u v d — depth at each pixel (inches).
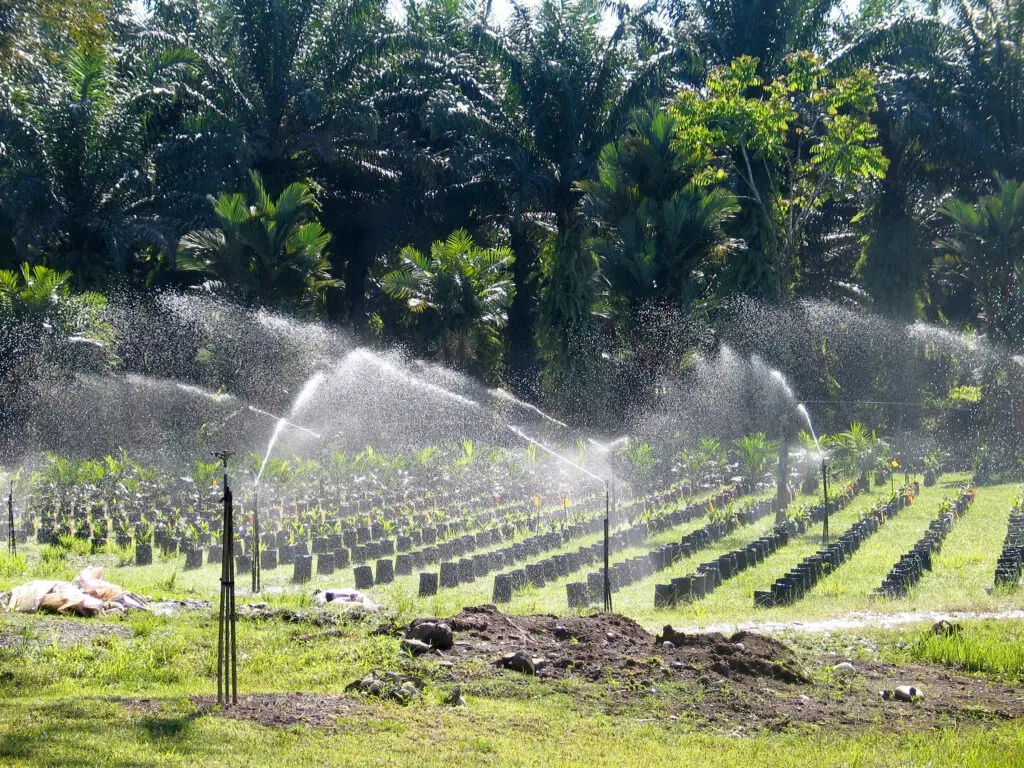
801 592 749.9
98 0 757.3
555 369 1881.2
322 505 1159.0
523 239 2277.3
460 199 2222.0
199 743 328.8
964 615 630.5
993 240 1815.9
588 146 1923.0
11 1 713.0
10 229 1873.8
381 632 506.6
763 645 486.3
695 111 1605.6
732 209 1754.4
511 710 390.6
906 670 487.5
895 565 783.7
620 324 1835.6
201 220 1898.4
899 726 395.9
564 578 837.2
